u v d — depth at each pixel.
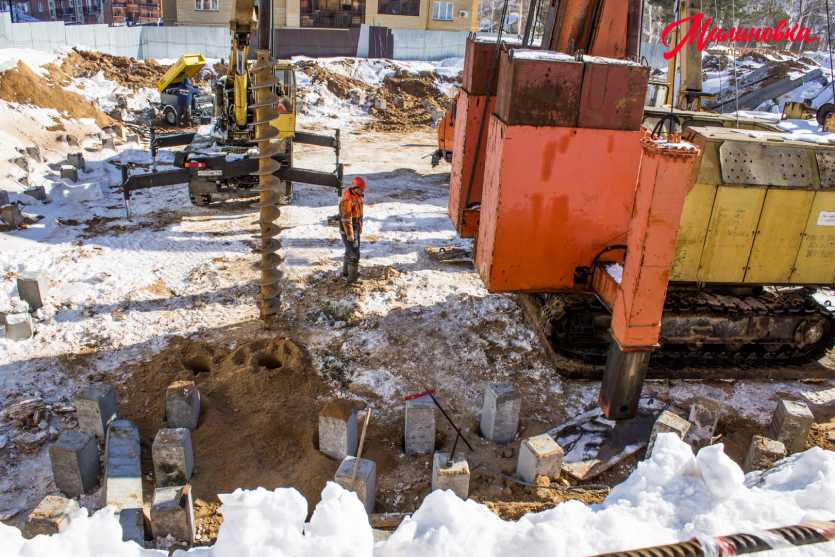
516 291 7.49
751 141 8.03
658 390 8.12
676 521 4.18
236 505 3.59
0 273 10.25
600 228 7.32
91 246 11.55
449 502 4.03
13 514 5.78
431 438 6.71
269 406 7.39
